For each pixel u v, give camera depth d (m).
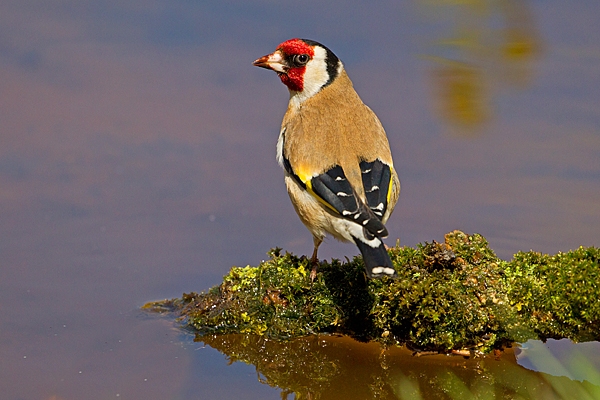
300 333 10.93
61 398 9.20
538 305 10.27
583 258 10.52
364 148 11.28
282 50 12.64
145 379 9.70
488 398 9.34
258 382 9.76
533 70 17.16
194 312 11.25
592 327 10.19
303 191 11.14
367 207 10.47
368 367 10.13
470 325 10.23
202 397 9.35
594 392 9.40
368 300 10.70
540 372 9.93
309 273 11.12
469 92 16.55
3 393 9.24
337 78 12.67
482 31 17.19
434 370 10.04
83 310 11.30
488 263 10.58
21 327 10.77
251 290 11.12
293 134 11.55
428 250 10.69
